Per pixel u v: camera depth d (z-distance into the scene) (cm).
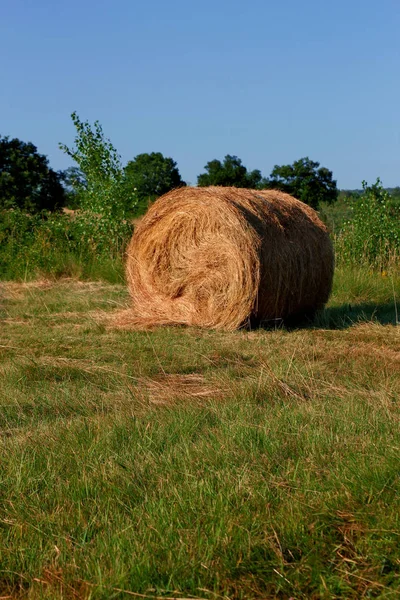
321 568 303
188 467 406
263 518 343
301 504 354
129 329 927
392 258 1452
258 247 914
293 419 486
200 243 969
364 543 318
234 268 923
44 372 673
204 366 706
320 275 997
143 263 1038
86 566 308
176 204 999
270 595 293
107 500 368
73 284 1392
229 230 928
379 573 300
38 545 331
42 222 1719
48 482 395
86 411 541
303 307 995
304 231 980
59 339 849
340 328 958
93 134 1645
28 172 4225
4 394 591
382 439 432
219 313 942
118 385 626
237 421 484
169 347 792
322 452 425
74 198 1791
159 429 475
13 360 718
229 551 316
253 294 916
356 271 1355
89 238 1611
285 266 938
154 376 666
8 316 1039
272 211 959
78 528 345
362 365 685
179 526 337
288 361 687
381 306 1124
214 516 343
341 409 513
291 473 394
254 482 382
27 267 1497
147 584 296
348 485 369
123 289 1298
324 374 652
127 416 505
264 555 316
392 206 1574
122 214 1614
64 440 459
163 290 1018
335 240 1537
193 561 307
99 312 1064
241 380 636
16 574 312
